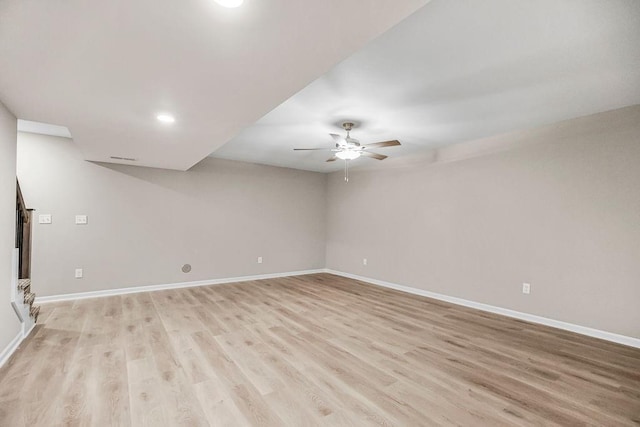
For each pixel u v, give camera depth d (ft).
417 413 6.28
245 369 8.01
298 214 21.94
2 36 4.96
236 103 7.77
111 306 13.52
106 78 6.45
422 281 16.39
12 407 6.31
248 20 4.51
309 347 9.45
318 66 5.93
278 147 15.60
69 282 14.51
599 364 8.55
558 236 11.53
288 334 10.52
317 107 10.06
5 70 6.13
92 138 10.98
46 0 4.10
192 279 17.87
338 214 22.20
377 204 19.21
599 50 6.75
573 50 6.77
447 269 15.25
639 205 9.82
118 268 15.71
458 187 14.87
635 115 9.91
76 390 6.95
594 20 5.74
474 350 9.39
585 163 10.91
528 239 12.36
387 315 12.78
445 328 11.30
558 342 10.07
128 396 6.73
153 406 6.39
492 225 13.53
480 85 8.48
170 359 8.52
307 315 12.64
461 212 14.71
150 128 9.84
